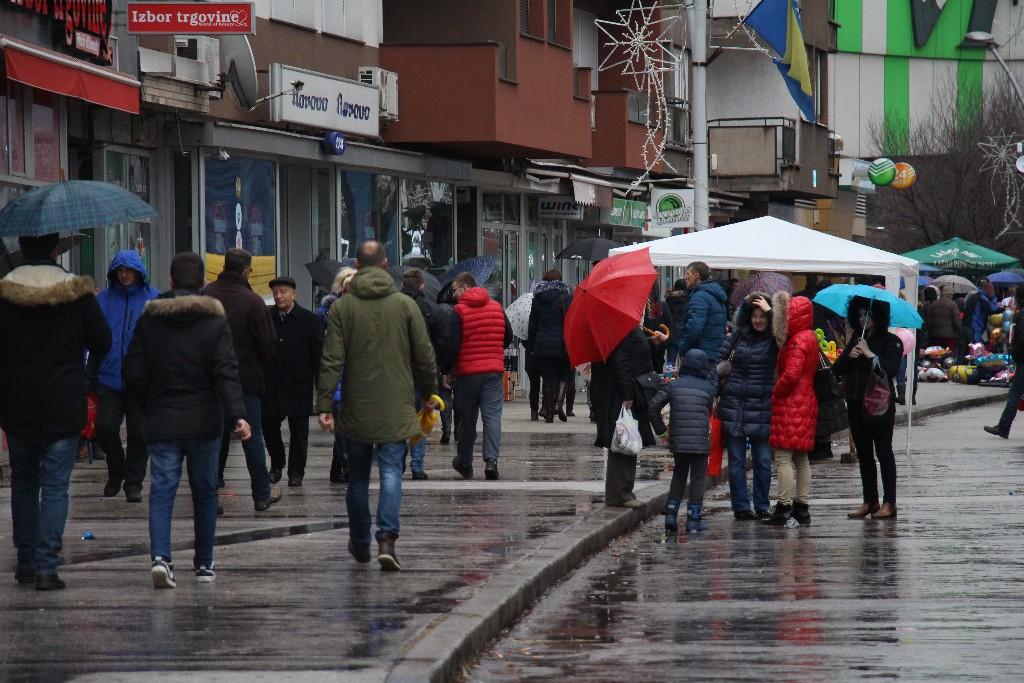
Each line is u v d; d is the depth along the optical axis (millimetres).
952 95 132875
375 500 28453
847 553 25219
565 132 61344
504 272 66750
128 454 27500
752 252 43688
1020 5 149625
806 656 17297
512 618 19250
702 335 36500
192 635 16609
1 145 35344
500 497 29297
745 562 24359
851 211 116188
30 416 19078
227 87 45250
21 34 34906
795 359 28719
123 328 27531
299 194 51875
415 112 55156
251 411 26703
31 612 17828
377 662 15320
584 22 75188
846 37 146250
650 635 18625
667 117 72500
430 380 21094
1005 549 25469
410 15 58562
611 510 27797
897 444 45531
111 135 41156
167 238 44125
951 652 17469
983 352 78500
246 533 24250
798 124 91188
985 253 99312
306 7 50594
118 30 39500
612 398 29406
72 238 29156
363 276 20938
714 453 29984
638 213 77875
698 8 58344
